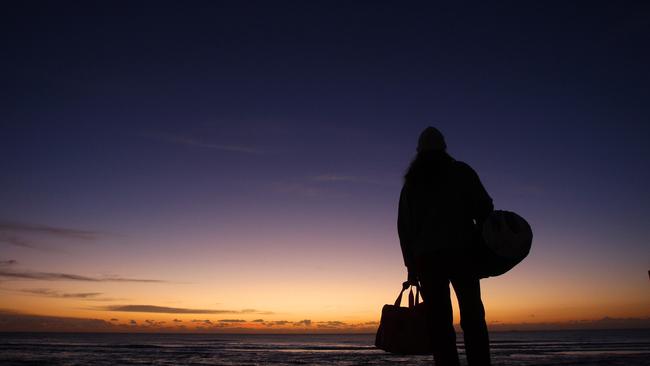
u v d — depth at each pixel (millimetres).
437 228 2148
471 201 2182
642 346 48469
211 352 40094
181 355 34000
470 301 2094
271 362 26062
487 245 2004
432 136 2363
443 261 2129
